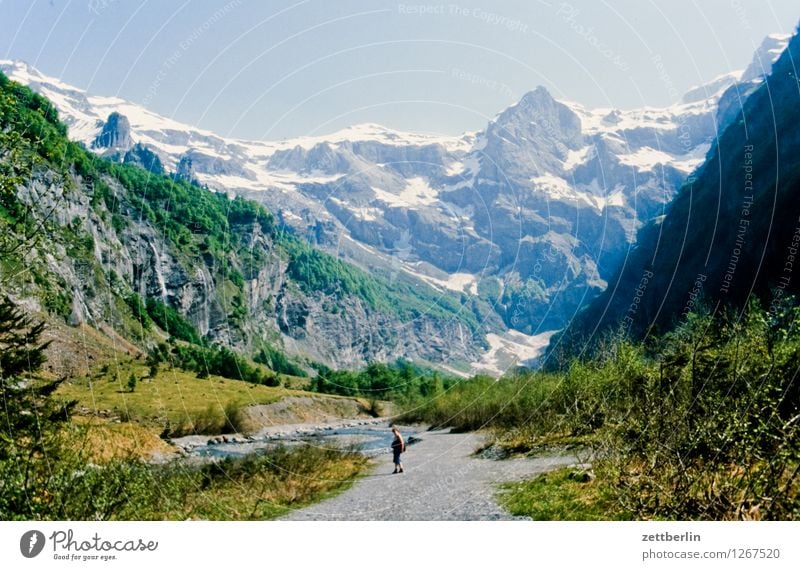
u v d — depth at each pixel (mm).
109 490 14430
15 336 17531
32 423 14664
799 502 11781
